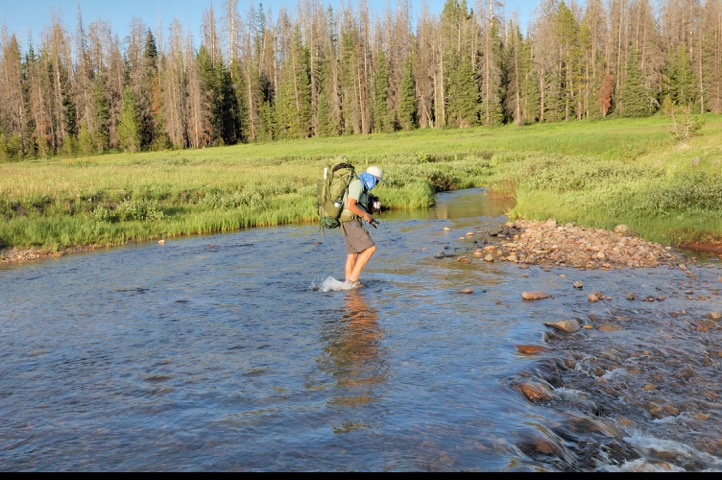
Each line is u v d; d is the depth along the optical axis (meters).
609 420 3.56
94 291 7.68
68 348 5.02
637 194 14.76
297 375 4.17
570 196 16.38
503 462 2.81
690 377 4.30
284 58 115.69
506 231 12.34
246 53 115.31
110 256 11.45
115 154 89.56
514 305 6.34
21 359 4.74
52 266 10.50
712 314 5.93
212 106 95.38
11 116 98.19
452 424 3.28
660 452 3.16
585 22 92.94
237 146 91.69
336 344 4.93
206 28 116.50
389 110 94.81
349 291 7.12
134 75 102.69
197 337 5.24
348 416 3.41
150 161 52.69
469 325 5.50
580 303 6.47
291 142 92.31
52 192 18.14
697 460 3.08
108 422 3.41
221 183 22.56
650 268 8.70
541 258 9.54
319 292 7.09
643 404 3.83
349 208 7.11
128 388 3.99
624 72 91.56
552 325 5.51
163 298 7.00
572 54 90.00
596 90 88.69
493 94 90.00
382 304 6.39
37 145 94.88
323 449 2.97
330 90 96.88
